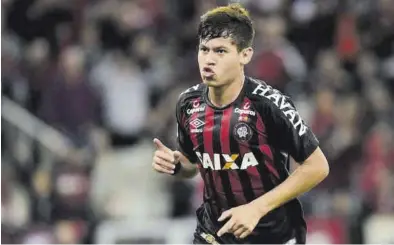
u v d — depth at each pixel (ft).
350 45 181.57
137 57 176.04
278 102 66.03
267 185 67.82
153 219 144.36
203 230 70.59
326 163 66.90
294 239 69.56
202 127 67.82
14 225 136.56
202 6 185.88
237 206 67.62
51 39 179.11
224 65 65.36
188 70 173.37
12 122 157.99
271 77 167.53
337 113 162.71
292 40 184.75
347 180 150.92
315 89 169.37
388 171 155.33
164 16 188.75
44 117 162.40
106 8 187.11
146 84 172.45
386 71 181.06
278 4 183.01
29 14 181.88
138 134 167.43
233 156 67.26
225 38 65.21
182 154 70.95
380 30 185.47
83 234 136.26
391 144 158.92
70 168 147.33
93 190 148.46
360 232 138.21
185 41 184.03
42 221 139.54
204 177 69.36
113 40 183.32
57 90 162.71
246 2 180.65
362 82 173.88
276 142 66.95
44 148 157.38
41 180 143.74
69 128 161.58
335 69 174.50
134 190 155.63
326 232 137.28
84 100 163.12
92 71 174.09
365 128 161.27
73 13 184.14
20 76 170.71
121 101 169.48
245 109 66.64
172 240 135.03
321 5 186.60
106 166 158.20
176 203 146.92
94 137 160.56
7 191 143.95
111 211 149.59
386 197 150.82
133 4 188.75
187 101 68.80
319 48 184.03
